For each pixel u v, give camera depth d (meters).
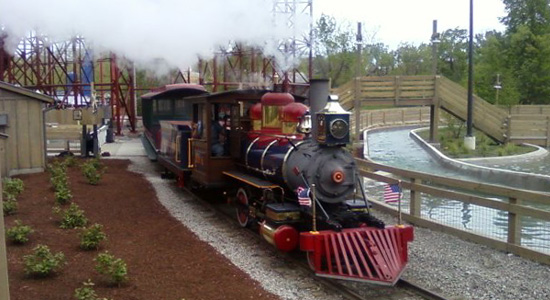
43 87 22.31
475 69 35.75
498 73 31.16
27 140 13.32
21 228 7.46
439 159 20.00
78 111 17.06
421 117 44.97
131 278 6.38
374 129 35.50
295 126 8.70
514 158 19.66
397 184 7.25
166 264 7.10
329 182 7.42
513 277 6.84
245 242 8.62
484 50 35.22
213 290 6.23
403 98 23.41
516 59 32.84
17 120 13.09
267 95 9.26
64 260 6.71
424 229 9.33
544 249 8.34
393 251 6.78
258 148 9.23
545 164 18.64
